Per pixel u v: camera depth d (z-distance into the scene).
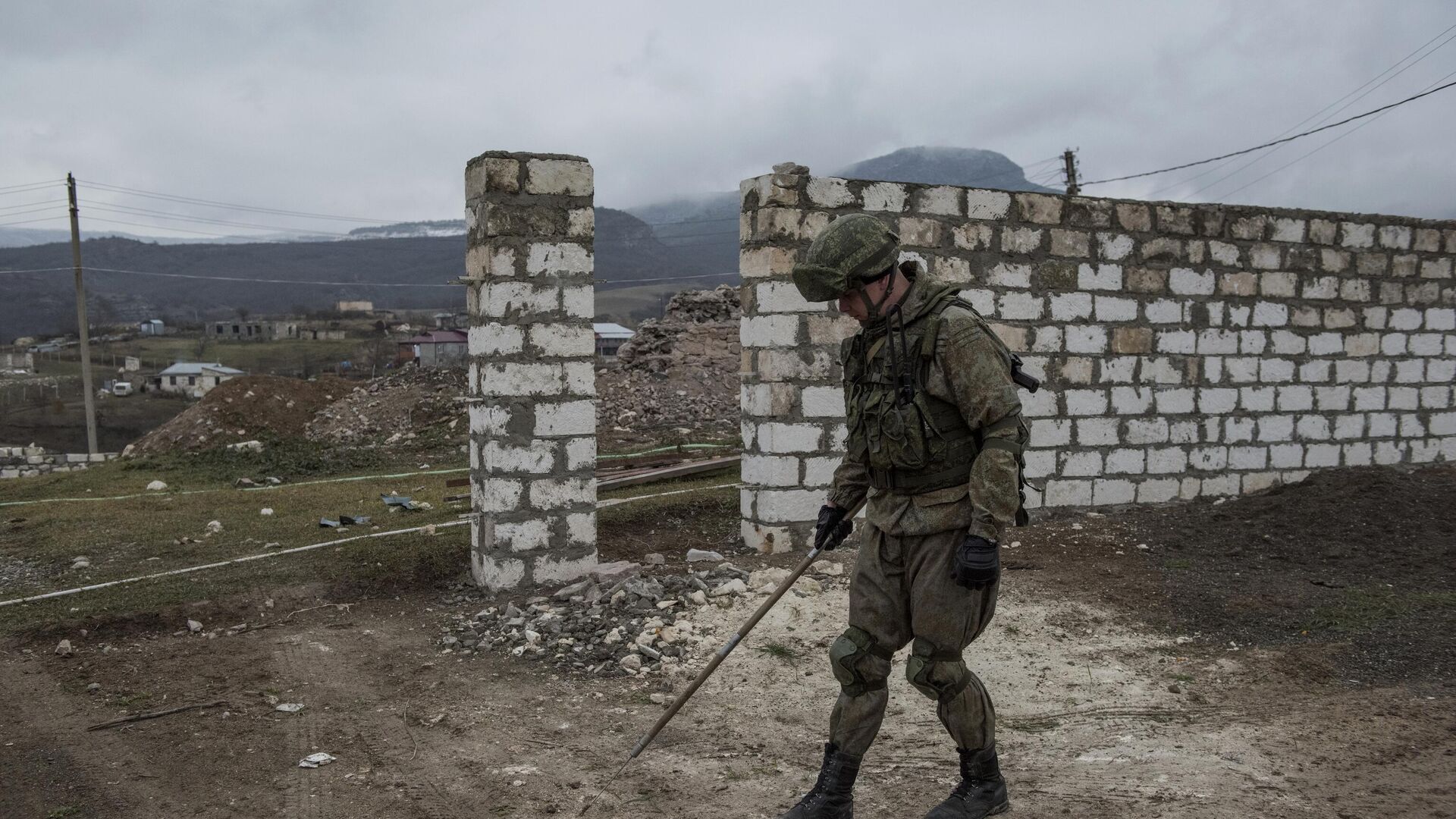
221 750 4.30
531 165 6.61
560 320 6.74
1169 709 4.61
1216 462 9.55
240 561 7.41
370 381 18.33
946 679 3.11
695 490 9.91
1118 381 9.09
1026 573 6.99
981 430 3.02
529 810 3.61
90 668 5.40
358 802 3.74
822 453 7.86
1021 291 8.65
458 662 5.46
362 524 8.89
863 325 3.23
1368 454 10.24
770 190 7.67
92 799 3.83
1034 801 3.49
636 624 5.72
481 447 6.75
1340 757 3.90
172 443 15.70
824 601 6.04
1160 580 6.88
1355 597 6.38
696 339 18.34
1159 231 9.14
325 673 5.32
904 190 8.15
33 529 9.49
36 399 59.62
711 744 4.23
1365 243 10.04
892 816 3.41
